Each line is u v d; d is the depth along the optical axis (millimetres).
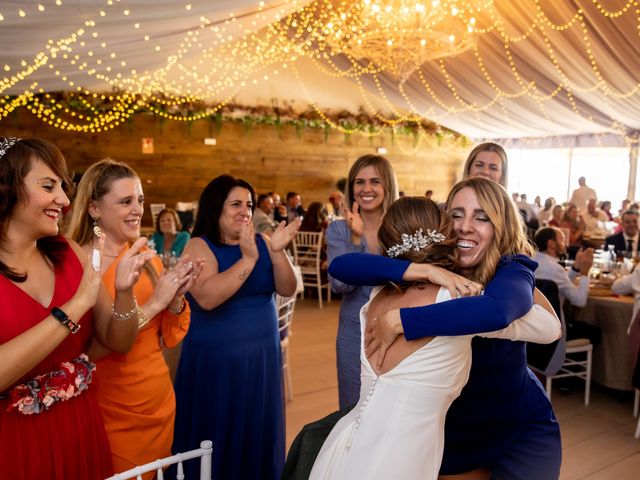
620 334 3570
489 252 1310
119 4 3818
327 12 7125
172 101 9188
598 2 5812
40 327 1118
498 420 1370
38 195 1164
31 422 1184
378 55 7445
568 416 3418
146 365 1570
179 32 4977
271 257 2090
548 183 12656
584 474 2691
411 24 6559
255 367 2037
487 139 12555
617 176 11336
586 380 3590
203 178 9719
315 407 3410
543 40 7031
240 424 2004
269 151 10258
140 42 4973
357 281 1245
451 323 1015
